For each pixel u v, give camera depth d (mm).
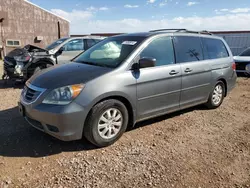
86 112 3311
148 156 3383
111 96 3545
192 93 4840
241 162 3305
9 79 8016
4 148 3473
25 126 4262
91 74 3527
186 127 4500
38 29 20266
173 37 4590
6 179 2771
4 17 18078
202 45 5180
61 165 3102
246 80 9734
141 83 3854
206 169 3107
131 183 2775
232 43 19609
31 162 3146
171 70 4301
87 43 9422
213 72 5281
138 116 3965
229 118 5082
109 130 3607
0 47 17984
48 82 3428
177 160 3301
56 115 3150
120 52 4078
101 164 3152
